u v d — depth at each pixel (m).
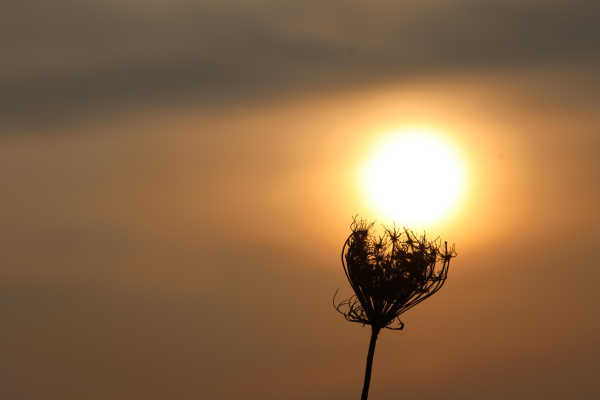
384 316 8.11
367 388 7.89
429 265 8.24
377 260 8.24
